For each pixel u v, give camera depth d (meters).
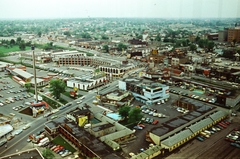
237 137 91.31
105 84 169.88
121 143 89.62
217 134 95.50
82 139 85.06
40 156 74.06
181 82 164.00
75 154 83.69
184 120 99.75
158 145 84.81
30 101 138.25
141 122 108.25
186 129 93.06
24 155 74.69
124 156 80.88
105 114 115.25
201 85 155.25
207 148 85.12
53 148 87.38
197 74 187.38
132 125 105.44
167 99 138.12
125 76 189.38
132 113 106.69
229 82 166.62
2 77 191.38
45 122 110.25
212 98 137.88
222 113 110.00
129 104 131.62
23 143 91.75
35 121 111.56
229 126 102.94
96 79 165.38
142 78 172.75
